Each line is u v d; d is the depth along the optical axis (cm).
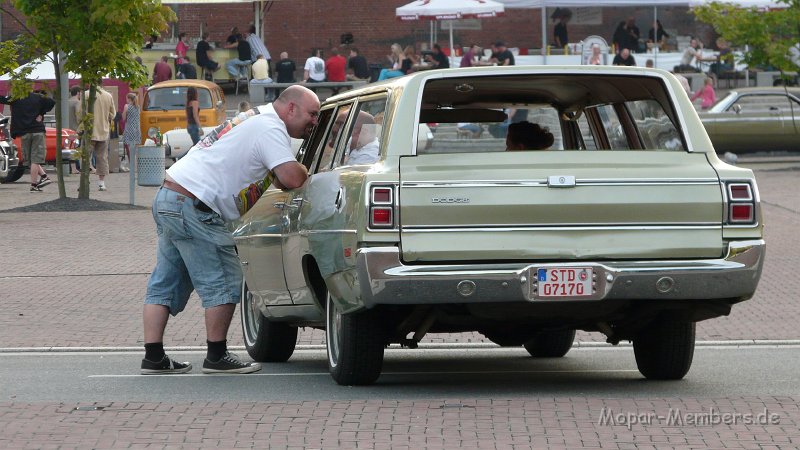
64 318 2316
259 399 1471
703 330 2159
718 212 1435
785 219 3819
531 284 1392
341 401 1427
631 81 1530
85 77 4259
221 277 1672
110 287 2677
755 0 5984
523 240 1402
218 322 1688
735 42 5616
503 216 1402
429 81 1466
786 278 2730
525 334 1599
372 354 1516
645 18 6875
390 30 8450
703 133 1478
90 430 1273
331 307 1567
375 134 1485
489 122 1667
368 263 1388
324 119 1728
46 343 2064
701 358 1864
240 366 1703
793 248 3200
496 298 1391
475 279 1384
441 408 1372
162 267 1702
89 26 4238
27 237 3519
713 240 1432
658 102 1523
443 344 2059
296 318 1723
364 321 1502
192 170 1638
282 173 1599
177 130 5912
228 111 6975
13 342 2072
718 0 6012
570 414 1331
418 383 1602
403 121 1438
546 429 1258
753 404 1383
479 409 1362
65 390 1568
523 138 1678
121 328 2208
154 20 4300
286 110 1628
